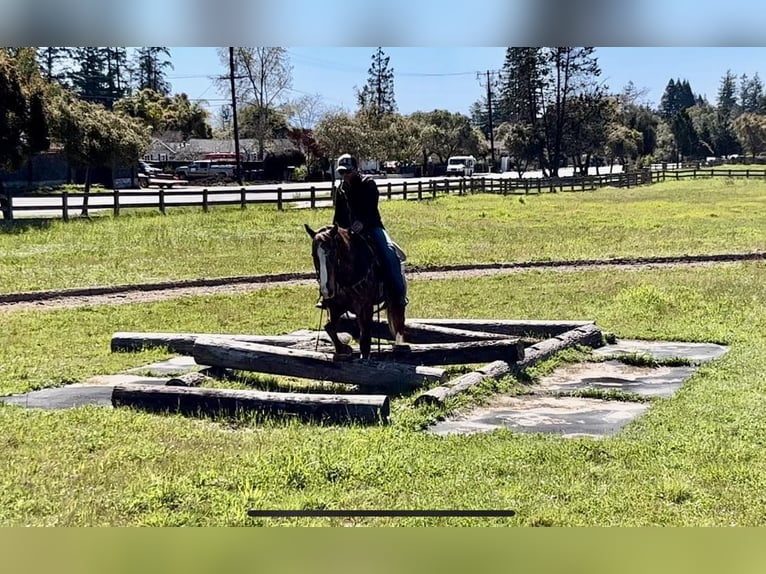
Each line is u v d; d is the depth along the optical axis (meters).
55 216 31.27
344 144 60.91
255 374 10.60
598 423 8.41
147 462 6.93
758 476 6.40
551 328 12.59
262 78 66.56
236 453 7.16
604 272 20.64
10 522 5.61
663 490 6.08
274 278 20.17
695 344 12.80
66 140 41.03
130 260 22.42
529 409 9.01
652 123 103.12
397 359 10.36
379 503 5.91
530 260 22.83
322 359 9.73
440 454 7.12
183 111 91.06
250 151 73.50
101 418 8.38
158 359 11.87
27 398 9.71
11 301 17.19
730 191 54.03
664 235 28.62
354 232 9.38
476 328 12.62
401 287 9.62
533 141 72.69
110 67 95.00
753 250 24.42
